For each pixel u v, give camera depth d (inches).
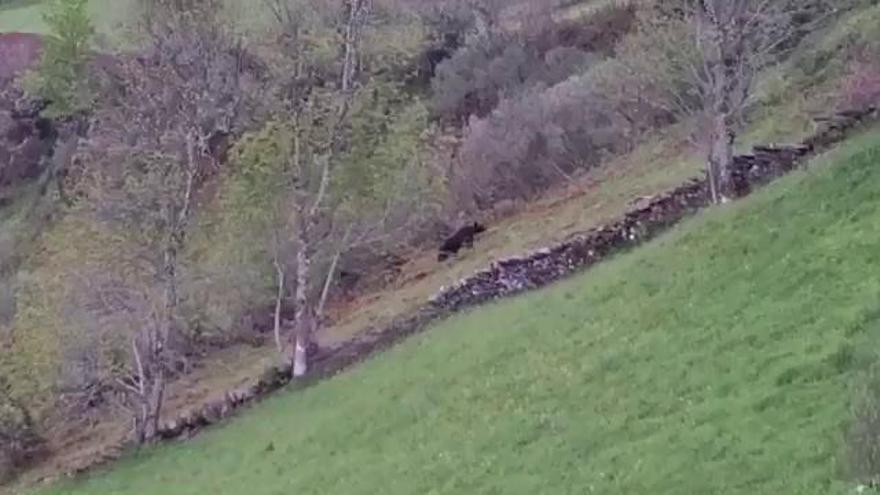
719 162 1678.2
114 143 2458.2
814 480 864.9
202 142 2087.8
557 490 1034.1
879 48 2031.3
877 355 1013.2
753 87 2158.0
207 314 2112.5
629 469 1011.3
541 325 1475.1
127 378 2025.1
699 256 1424.7
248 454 1542.8
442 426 1318.9
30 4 4569.4
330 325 2105.1
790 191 1464.1
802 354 1082.7
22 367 1945.1
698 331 1242.0
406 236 2284.7
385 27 2092.8
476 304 1822.1
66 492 1722.4
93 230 1927.9
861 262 1229.7
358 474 1284.4
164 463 1694.1
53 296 1930.4
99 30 3678.6
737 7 1733.5
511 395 1307.8
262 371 2004.2
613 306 1417.3
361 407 1502.2
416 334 1800.0
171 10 2233.0
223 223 1999.3
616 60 2605.8
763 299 1250.0
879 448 840.3
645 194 2016.5
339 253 2011.6
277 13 1950.1
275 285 2151.8
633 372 1220.5
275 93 2095.2
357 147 1973.4
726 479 924.6
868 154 1453.0
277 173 1963.6
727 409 1045.2
